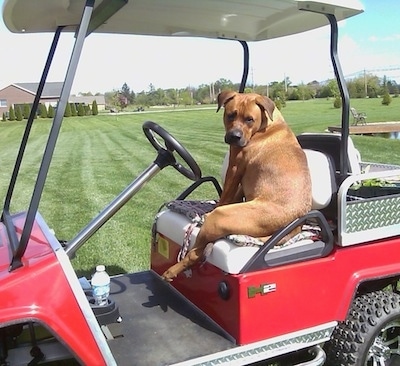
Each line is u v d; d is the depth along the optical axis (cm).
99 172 829
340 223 197
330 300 197
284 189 202
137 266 355
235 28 244
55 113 148
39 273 149
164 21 227
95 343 152
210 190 615
